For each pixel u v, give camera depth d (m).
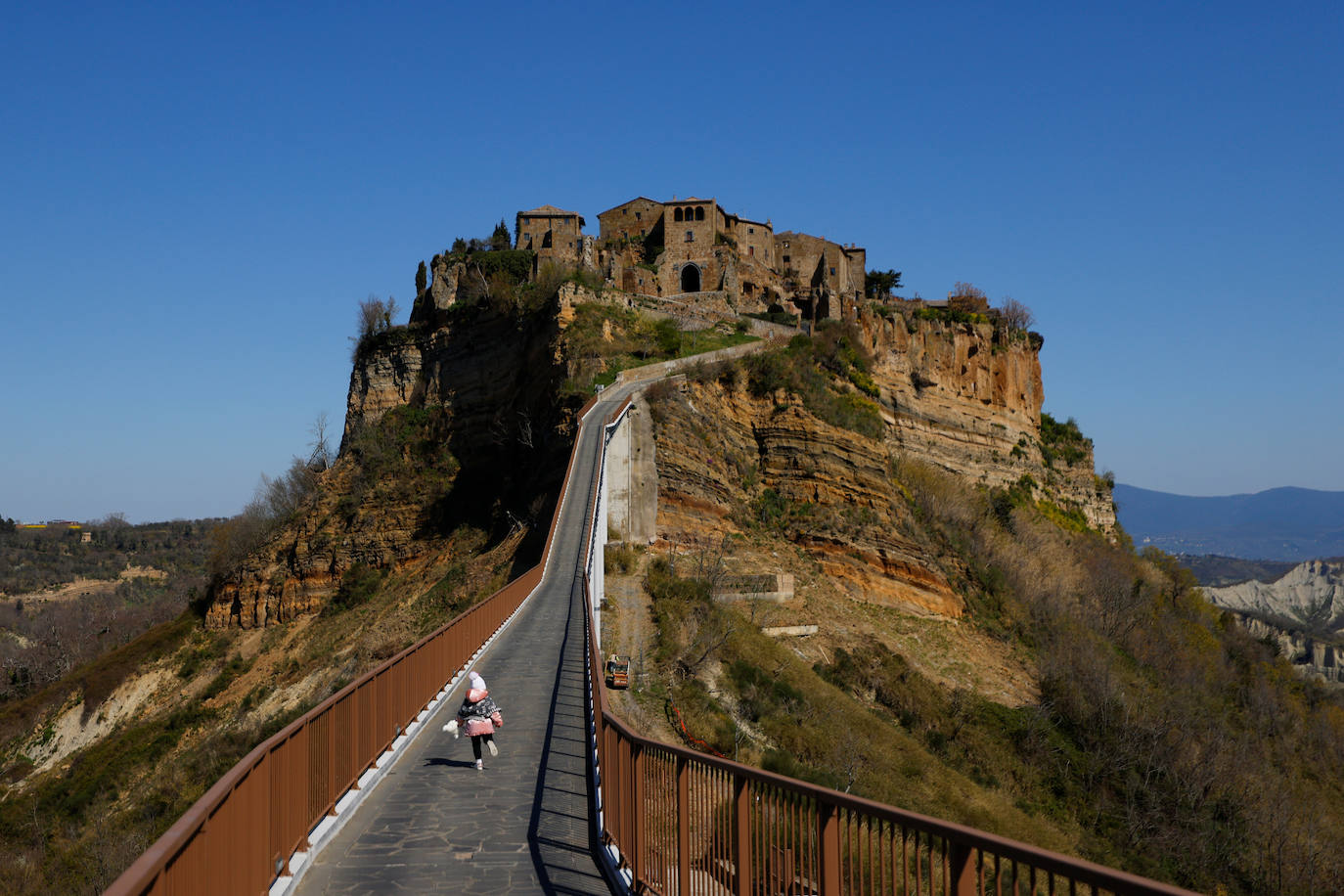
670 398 71.75
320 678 67.19
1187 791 53.78
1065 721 59.88
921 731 53.34
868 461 78.19
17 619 146.50
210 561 108.25
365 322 112.56
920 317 118.62
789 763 36.41
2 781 77.56
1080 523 121.88
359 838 13.07
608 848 12.85
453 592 63.19
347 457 99.44
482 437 94.88
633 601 51.97
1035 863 5.25
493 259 110.38
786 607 60.53
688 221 118.75
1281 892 47.91
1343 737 78.75
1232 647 100.12
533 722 20.48
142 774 66.44
